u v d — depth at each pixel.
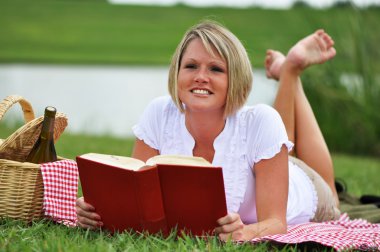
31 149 4.74
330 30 12.41
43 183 4.53
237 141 4.36
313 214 5.03
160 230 3.98
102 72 26.88
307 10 12.56
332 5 12.58
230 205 4.36
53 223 4.57
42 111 15.05
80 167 4.06
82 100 18.11
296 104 5.73
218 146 4.36
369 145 12.59
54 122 4.72
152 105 4.68
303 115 5.70
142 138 4.64
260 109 4.37
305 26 12.50
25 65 29.30
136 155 4.68
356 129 12.56
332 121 12.54
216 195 3.86
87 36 43.81
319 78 12.36
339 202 5.95
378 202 5.84
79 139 10.85
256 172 4.32
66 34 43.97
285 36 13.01
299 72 5.78
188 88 4.20
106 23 48.78
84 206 4.14
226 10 46.91
